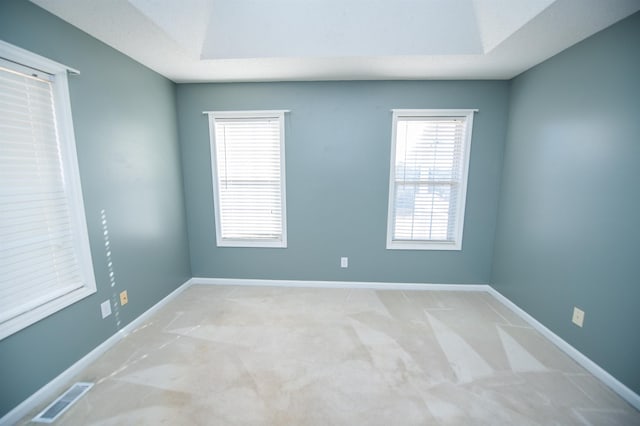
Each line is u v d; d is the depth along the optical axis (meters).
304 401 1.58
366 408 1.53
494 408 1.53
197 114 2.98
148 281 2.53
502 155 2.87
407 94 2.82
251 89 2.90
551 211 2.21
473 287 3.11
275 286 3.21
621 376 1.64
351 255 3.14
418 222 3.07
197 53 2.23
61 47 1.69
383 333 2.26
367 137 2.92
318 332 2.28
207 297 2.93
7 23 1.41
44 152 1.64
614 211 1.70
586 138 1.90
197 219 3.17
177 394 1.63
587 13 1.60
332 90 2.87
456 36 2.08
